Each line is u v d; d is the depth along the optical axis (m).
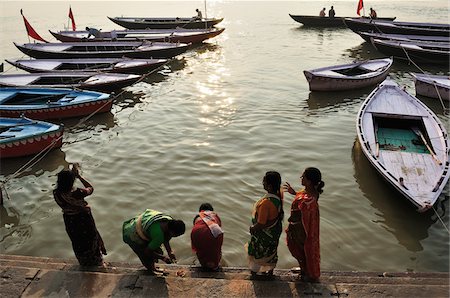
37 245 7.72
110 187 9.61
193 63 23.48
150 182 9.84
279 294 4.50
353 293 4.52
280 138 12.43
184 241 7.60
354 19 31.39
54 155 11.55
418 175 8.79
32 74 17.02
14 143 10.87
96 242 5.29
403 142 10.72
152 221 4.62
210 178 9.99
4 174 10.54
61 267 5.20
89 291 4.54
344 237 7.78
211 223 5.16
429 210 8.42
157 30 27.61
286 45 28.98
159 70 21.72
